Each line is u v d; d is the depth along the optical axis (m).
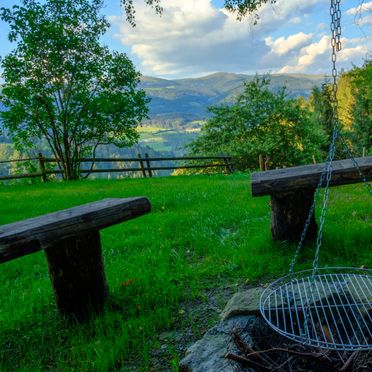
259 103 26.67
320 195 7.77
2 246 2.88
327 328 2.70
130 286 4.18
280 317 2.86
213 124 27.50
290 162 27.09
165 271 4.49
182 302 3.82
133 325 3.39
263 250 4.79
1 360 3.15
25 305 4.02
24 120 17.02
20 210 9.70
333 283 3.11
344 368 2.30
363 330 2.69
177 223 6.84
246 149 25.34
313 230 4.89
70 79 17.02
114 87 17.95
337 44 3.06
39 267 5.60
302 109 27.91
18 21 15.97
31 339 3.39
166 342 3.13
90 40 16.92
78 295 3.64
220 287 4.06
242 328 2.73
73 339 3.28
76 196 11.19
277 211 4.89
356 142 36.97
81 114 17.05
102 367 2.84
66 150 17.45
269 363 2.37
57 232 3.24
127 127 18.05
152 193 10.59
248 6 10.15
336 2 2.98
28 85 16.56
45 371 2.97
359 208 6.34
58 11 16.59
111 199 4.13
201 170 27.45
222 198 8.80
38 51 16.39
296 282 3.32
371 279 3.19
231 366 2.34
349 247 4.58
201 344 2.66
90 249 3.67
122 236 6.51
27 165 17.78
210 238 5.63
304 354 2.37
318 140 28.09
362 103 35.91
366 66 26.33
